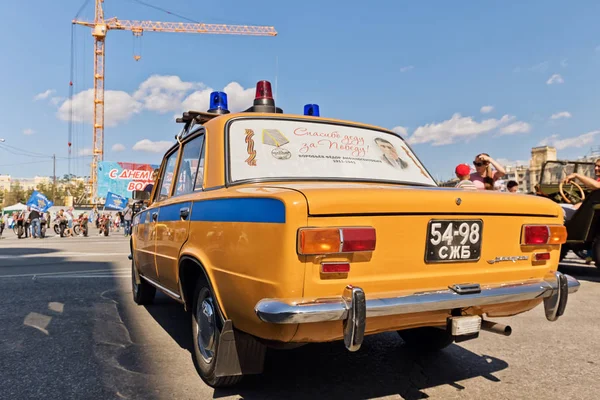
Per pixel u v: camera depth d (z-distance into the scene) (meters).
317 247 2.13
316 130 3.55
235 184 2.94
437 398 2.90
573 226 7.48
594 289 6.60
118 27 80.06
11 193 93.88
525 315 5.08
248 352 2.69
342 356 3.69
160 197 4.52
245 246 2.40
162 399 2.86
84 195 96.12
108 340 4.09
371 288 2.32
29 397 2.89
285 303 2.13
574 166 9.48
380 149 3.69
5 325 4.56
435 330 3.58
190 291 3.33
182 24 82.38
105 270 8.49
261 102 3.98
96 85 79.44
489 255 2.69
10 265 9.33
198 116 4.02
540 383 3.14
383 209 2.32
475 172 6.95
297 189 2.31
